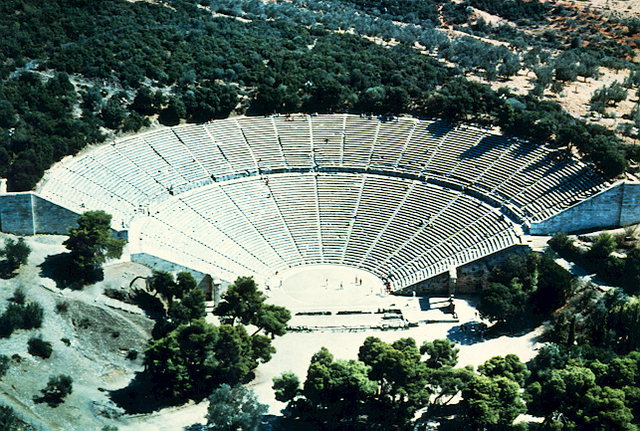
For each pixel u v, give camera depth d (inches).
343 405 4377.5
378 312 5502.0
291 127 6899.6
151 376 4665.4
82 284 5108.3
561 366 4702.3
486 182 6274.6
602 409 4252.0
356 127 6909.5
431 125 6850.4
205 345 4581.7
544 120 6451.8
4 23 7219.5
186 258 5654.5
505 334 5275.6
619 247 5693.9
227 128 6820.9
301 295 5659.5
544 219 5826.8
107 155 6245.1
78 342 4753.9
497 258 5634.8
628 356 4650.6
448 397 4707.2
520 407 4222.4
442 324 5398.6
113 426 4192.9
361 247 6097.4
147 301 5182.1
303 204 6358.3
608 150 5969.5
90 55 7111.2
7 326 4562.0
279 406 4549.7
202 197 6250.0
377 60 7741.1
